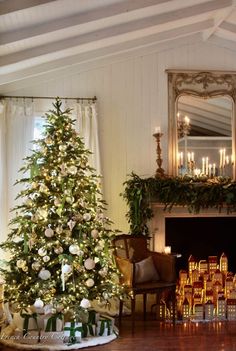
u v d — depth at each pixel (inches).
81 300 154.9
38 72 208.8
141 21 188.9
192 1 183.0
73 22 164.4
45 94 223.8
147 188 210.7
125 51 217.9
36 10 148.3
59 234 155.3
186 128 230.2
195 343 152.3
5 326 164.6
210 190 212.2
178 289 189.2
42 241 154.1
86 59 212.2
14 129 218.5
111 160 227.1
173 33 215.0
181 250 222.4
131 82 229.1
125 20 184.1
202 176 225.1
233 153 230.5
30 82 221.8
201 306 184.1
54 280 154.4
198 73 231.0
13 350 145.6
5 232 213.6
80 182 160.9
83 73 226.4
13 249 158.6
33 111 221.6
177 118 230.1
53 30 163.9
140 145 229.0
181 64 231.5
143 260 185.8
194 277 194.1
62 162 159.0
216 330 168.1
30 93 222.8
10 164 216.8
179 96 230.4
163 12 187.3
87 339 153.3
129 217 216.1
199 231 224.1
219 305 185.0
